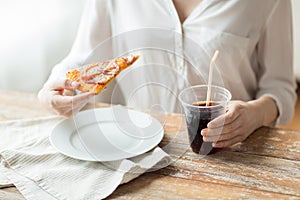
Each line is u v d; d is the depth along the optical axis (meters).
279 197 0.86
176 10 1.30
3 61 2.11
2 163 0.96
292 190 0.87
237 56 1.30
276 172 0.93
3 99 1.28
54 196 0.86
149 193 0.87
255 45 1.32
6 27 2.08
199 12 1.27
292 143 1.03
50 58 2.21
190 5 1.29
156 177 0.92
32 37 2.15
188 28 1.29
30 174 0.92
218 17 1.27
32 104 1.25
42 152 0.99
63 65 1.25
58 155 0.98
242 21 1.27
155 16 1.30
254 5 1.26
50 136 1.02
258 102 1.18
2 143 1.04
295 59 2.39
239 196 0.86
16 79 2.16
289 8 1.28
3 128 1.10
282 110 1.24
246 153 0.99
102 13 1.34
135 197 0.86
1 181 0.90
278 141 1.04
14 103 1.25
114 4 1.34
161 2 1.28
